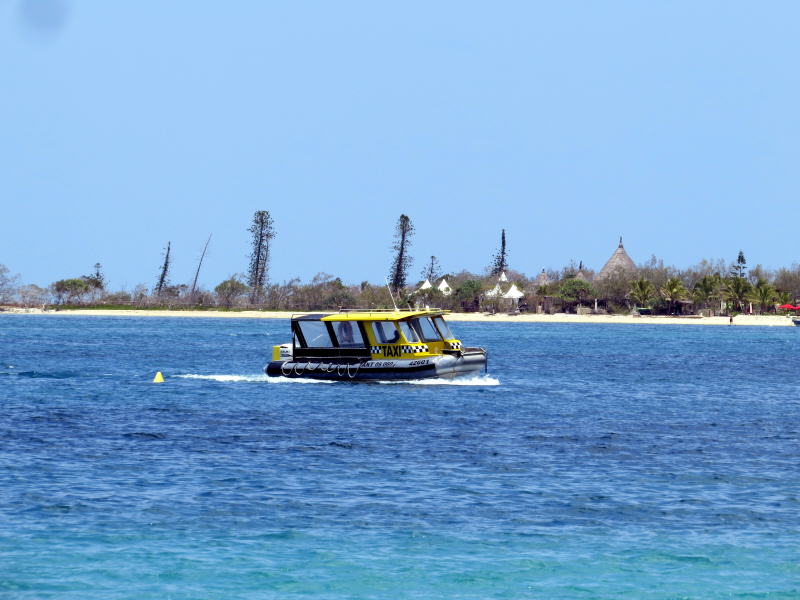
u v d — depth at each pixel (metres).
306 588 75.25
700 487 107.75
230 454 124.81
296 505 97.62
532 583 76.81
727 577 78.31
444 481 109.50
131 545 84.19
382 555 82.56
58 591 73.81
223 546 84.31
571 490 105.56
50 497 99.12
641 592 75.25
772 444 138.38
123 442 133.38
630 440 140.62
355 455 125.06
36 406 173.50
